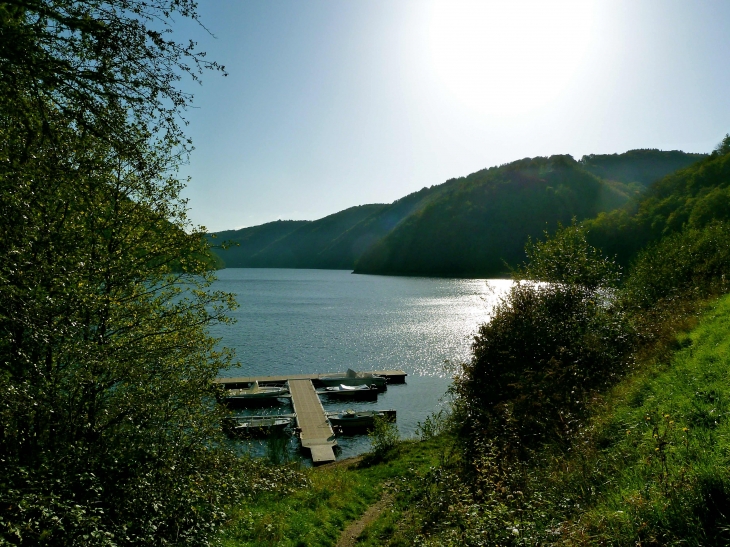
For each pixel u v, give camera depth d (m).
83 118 6.59
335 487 15.41
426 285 143.50
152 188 10.20
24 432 8.28
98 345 8.64
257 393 35.81
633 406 9.66
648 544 4.96
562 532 5.84
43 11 5.41
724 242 20.52
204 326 12.40
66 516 6.16
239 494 11.77
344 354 51.28
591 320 15.69
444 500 10.23
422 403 36.19
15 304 6.38
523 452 10.97
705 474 5.40
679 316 14.40
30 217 7.44
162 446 9.44
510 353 16.06
